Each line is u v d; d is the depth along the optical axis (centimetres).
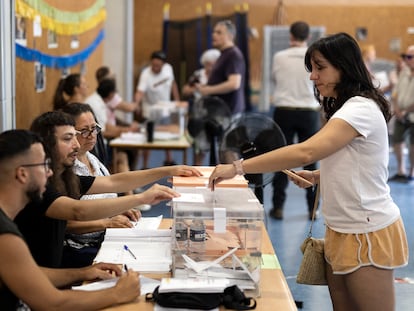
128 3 923
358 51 225
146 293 205
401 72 757
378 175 223
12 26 402
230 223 209
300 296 399
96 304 194
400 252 227
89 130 307
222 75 594
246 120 404
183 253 212
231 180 238
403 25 1057
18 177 195
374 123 218
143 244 254
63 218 231
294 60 565
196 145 539
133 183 274
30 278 186
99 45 812
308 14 1059
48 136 248
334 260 229
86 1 700
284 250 483
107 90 632
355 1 1055
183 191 229
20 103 443
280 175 564
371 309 226
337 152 222
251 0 1051
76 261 293
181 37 1040
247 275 208
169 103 688
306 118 572
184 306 193
